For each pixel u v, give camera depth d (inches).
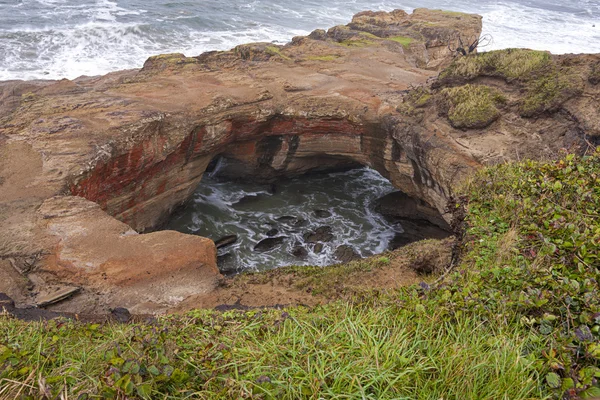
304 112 796.6
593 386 136.6
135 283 404.2
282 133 829.8
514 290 195.9
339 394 134.8
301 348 159.6
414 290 204.5
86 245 439.5
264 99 799.1
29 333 219.6
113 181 625.0
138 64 1279.5
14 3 1569.9
